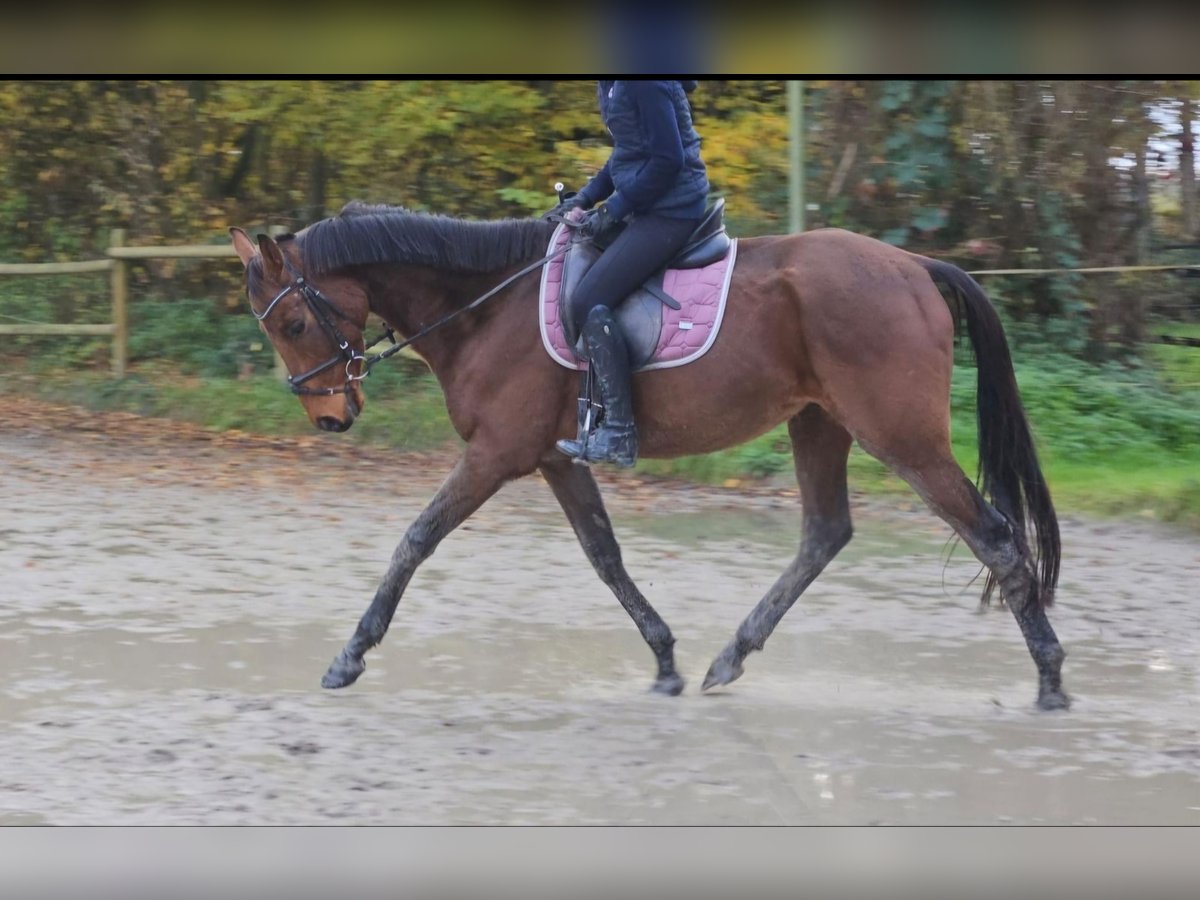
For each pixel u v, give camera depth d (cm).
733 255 607
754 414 601
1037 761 530
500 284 618
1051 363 1266
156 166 1656
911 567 879
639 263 592
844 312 579
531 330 608
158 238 1670
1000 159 1309
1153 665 671
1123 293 1319
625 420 589
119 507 1033
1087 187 1312
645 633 630
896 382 577
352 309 636
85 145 1700
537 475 1175
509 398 611
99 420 1385
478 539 950
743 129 1341
